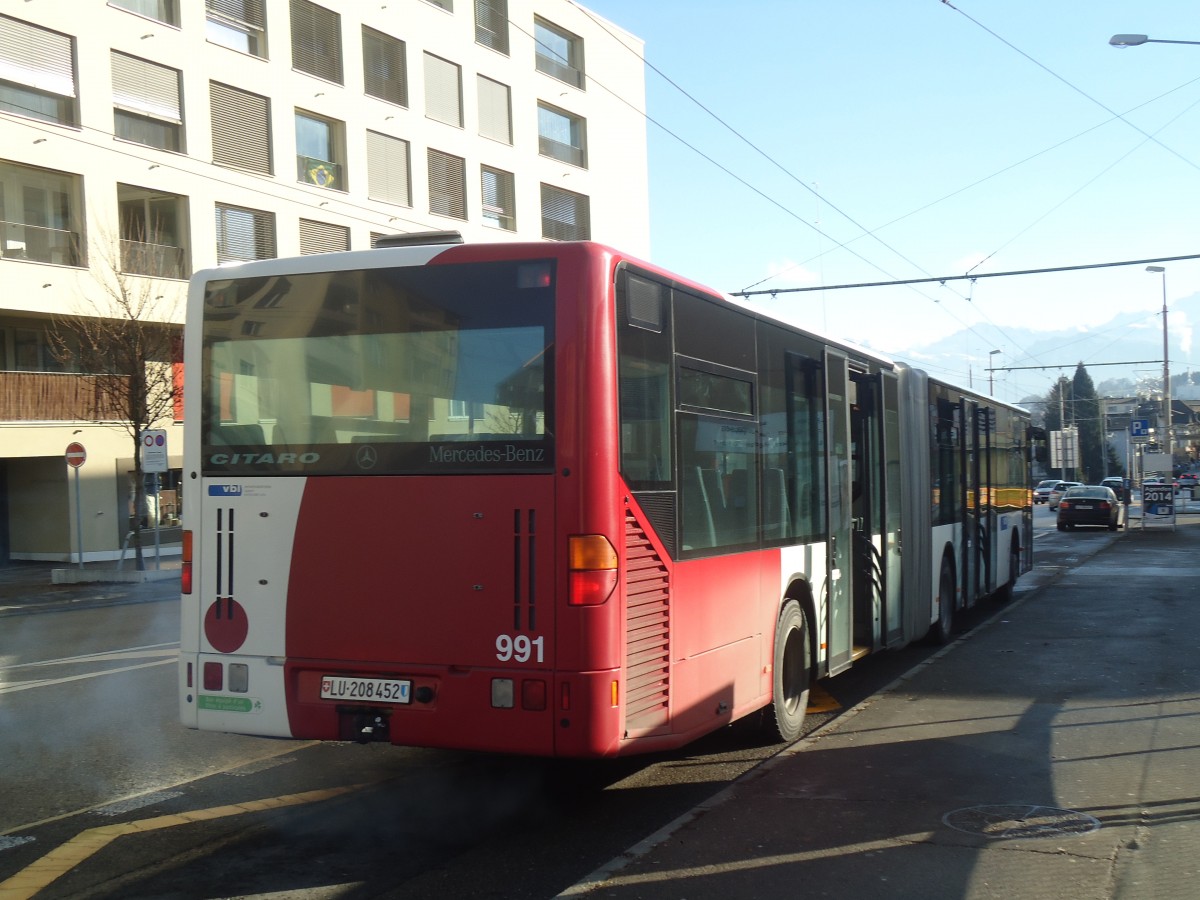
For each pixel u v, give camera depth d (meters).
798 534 8.47
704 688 6.71
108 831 5.97
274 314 6.39
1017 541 18.61
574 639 5.64
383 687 5.97
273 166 32.66
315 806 6.50
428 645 5.89
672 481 6.39
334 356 6.23
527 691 5.70
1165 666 11.30
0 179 26.73
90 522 30.69
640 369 6.10
